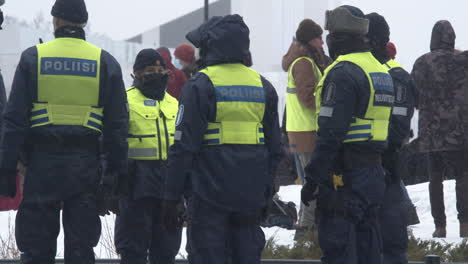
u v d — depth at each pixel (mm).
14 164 20203
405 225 23891
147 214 25625
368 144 20219
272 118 19938
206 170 19031
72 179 20578
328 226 20172
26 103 20453
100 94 21078
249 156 19141
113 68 21234
